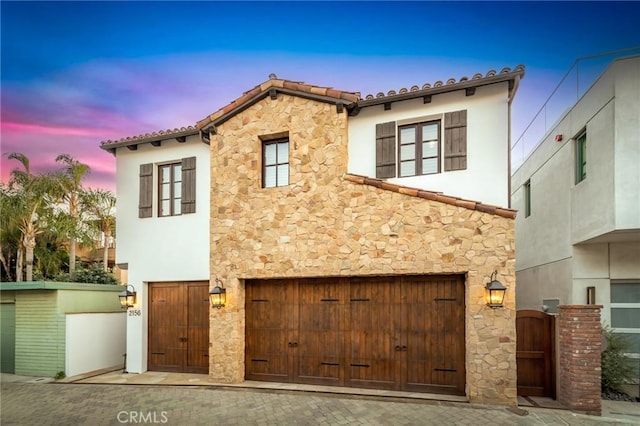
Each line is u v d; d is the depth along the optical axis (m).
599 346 6.69
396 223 7.99
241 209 9.36
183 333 10.37
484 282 7.27
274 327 9.07
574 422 6.21
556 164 10.29
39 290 10.83
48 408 7.70
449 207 7.64
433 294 7.92
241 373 9.08
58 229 16.09
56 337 10.50
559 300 10.08
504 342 7.06
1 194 15.89
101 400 8.07
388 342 8.16
